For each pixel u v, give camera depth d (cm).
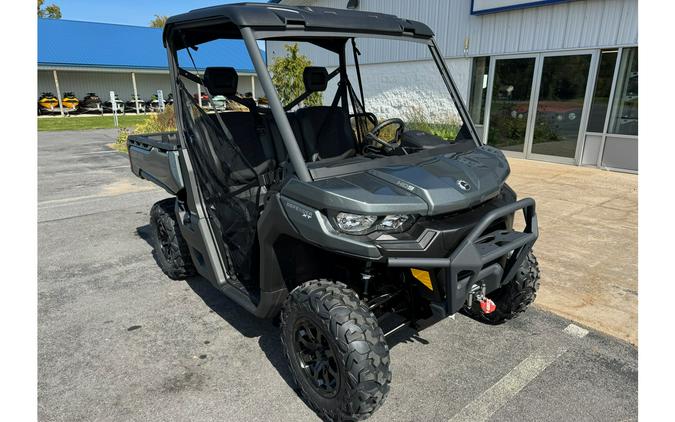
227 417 222
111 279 383
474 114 958
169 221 361
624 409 224
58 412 225
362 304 211
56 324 309
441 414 222
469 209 223
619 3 703
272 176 267
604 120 758
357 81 335
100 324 310
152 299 347
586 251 422
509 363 262
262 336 294
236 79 280
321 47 325
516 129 891
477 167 242
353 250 195
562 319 308
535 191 636
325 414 216
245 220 268
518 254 238
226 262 294
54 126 1727
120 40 2809
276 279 236
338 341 199
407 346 280
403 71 313
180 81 295
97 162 948
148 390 242
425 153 254
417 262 195
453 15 938
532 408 225
